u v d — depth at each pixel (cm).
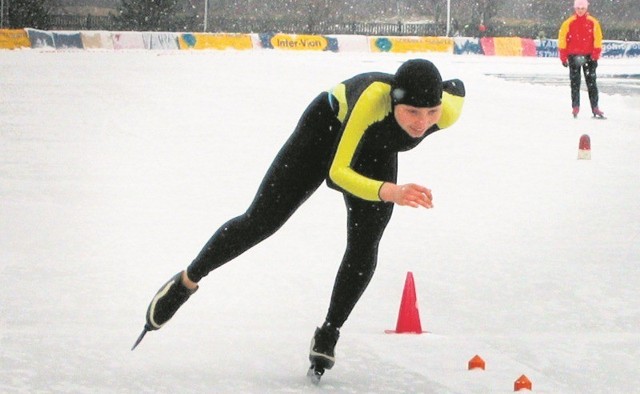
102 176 1145
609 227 899
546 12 8212
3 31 5044
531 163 1306
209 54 4616
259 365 480
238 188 1070
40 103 2064
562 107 2117
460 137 1585
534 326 574
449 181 1147
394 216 947
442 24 6556
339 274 452
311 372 454
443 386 450
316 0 7481
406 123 421
